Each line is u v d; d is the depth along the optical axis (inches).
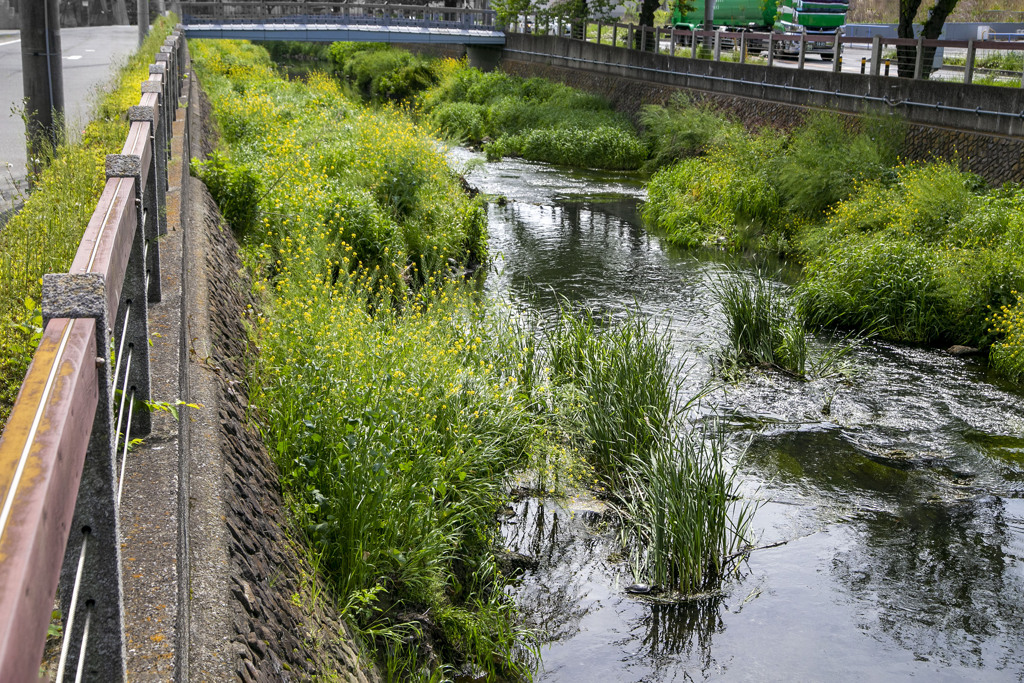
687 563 228.5
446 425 240.5
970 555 247.4
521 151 1023.0
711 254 591.5
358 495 186.4
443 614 193.6
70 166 258.2
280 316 265.4
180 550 118.7
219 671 108.3
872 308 431.5
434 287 407.2
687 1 1363.2
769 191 642.2
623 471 274.2
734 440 311.4
